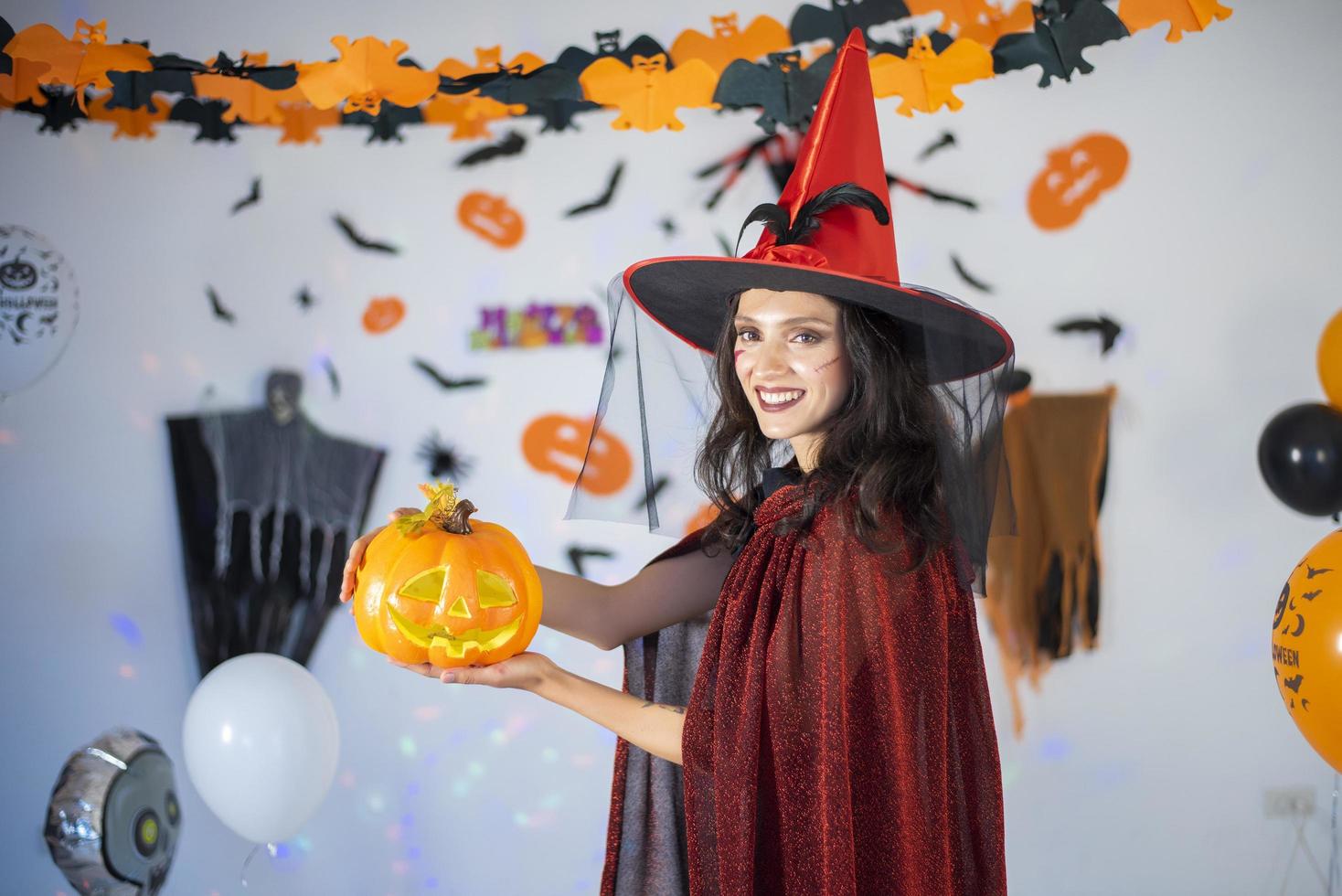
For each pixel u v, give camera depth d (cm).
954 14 287
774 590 128
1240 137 299
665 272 147
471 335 306
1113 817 298
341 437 304
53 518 304
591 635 155
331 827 302
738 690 127
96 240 306
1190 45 300
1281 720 298
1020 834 298
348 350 306
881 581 121
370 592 132
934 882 117
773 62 281
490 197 306
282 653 299
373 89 285
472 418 305
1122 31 279
